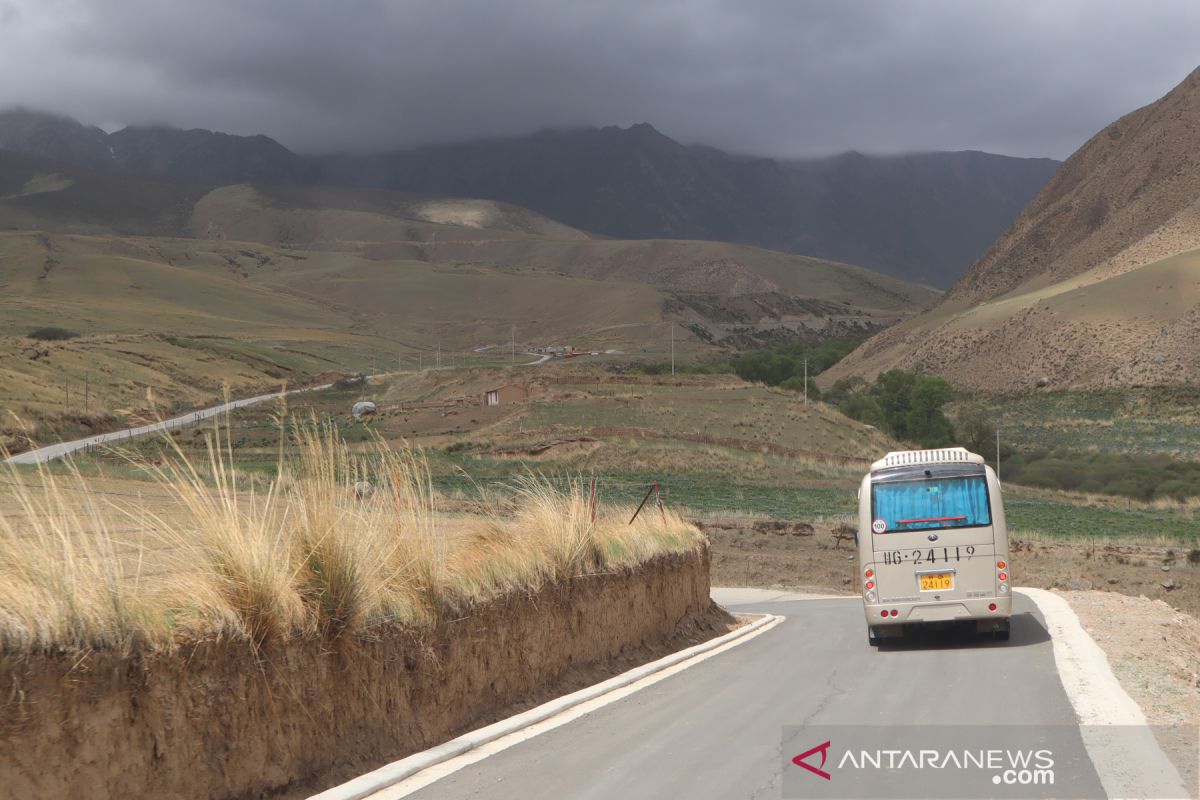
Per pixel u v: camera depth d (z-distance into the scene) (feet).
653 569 55.01
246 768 23.32
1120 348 575.79
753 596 137.28
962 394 627.46
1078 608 70.69
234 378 403.13
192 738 22.02
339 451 31.07
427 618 31.27
